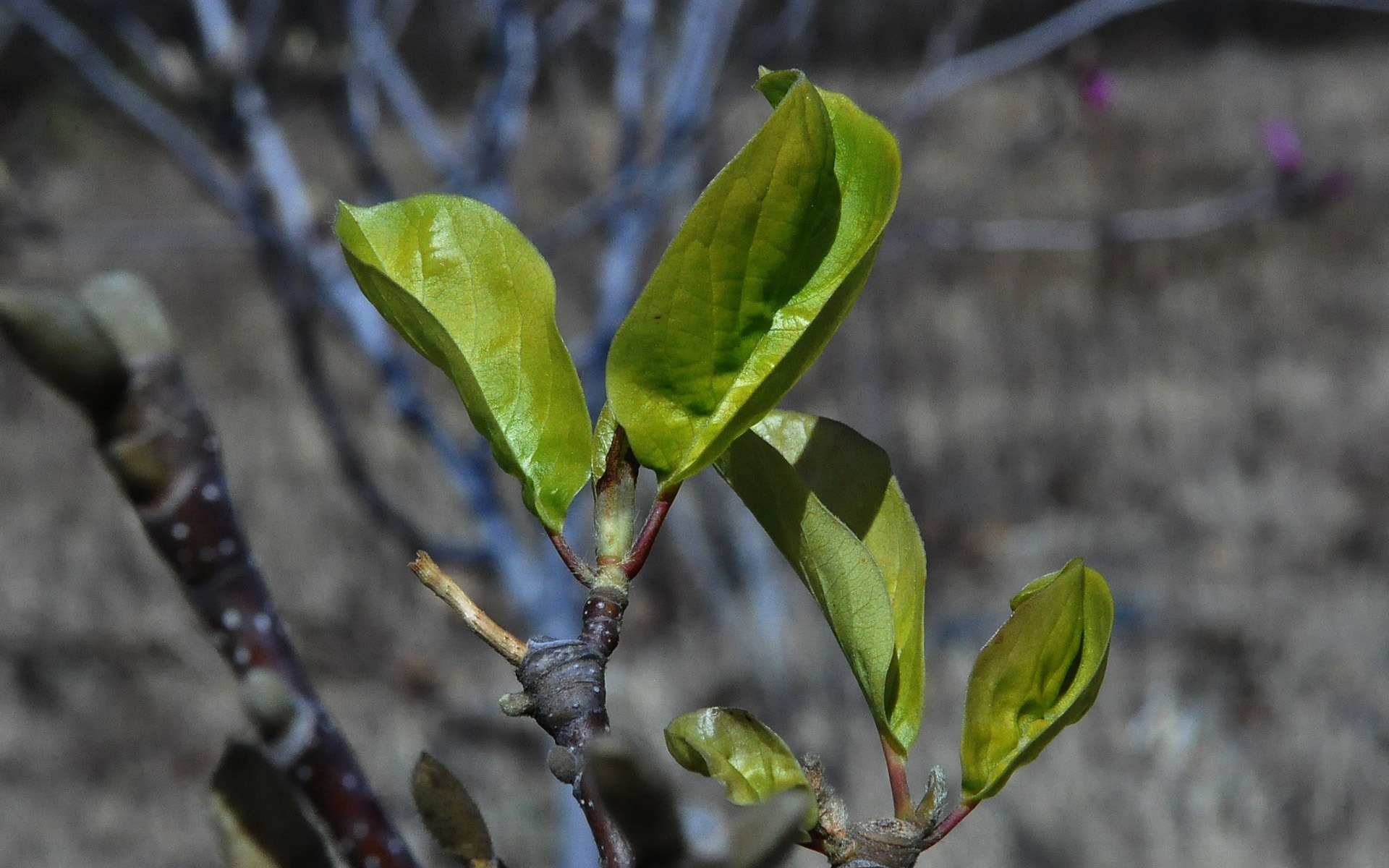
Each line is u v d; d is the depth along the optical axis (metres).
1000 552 9.07
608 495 0.82
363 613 8.09
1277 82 18.86
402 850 0.54
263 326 12.26
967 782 0.88
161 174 10.44
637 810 0.44
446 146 3.67
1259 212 4.27
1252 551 8.70
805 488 0.88
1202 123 17.08
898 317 12.30
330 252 3.49
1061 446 10.45
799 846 0.82
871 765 6.40
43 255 11.46
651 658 7.34
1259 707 6.90
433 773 0.70
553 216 6.11
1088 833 5.95
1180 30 16.66
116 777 7.01
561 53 5.36
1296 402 11.09
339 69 3.93
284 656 0.53
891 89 6.70
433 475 9.32
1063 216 14.05
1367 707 6.90
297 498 9.59
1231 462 10.05
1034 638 0.89
